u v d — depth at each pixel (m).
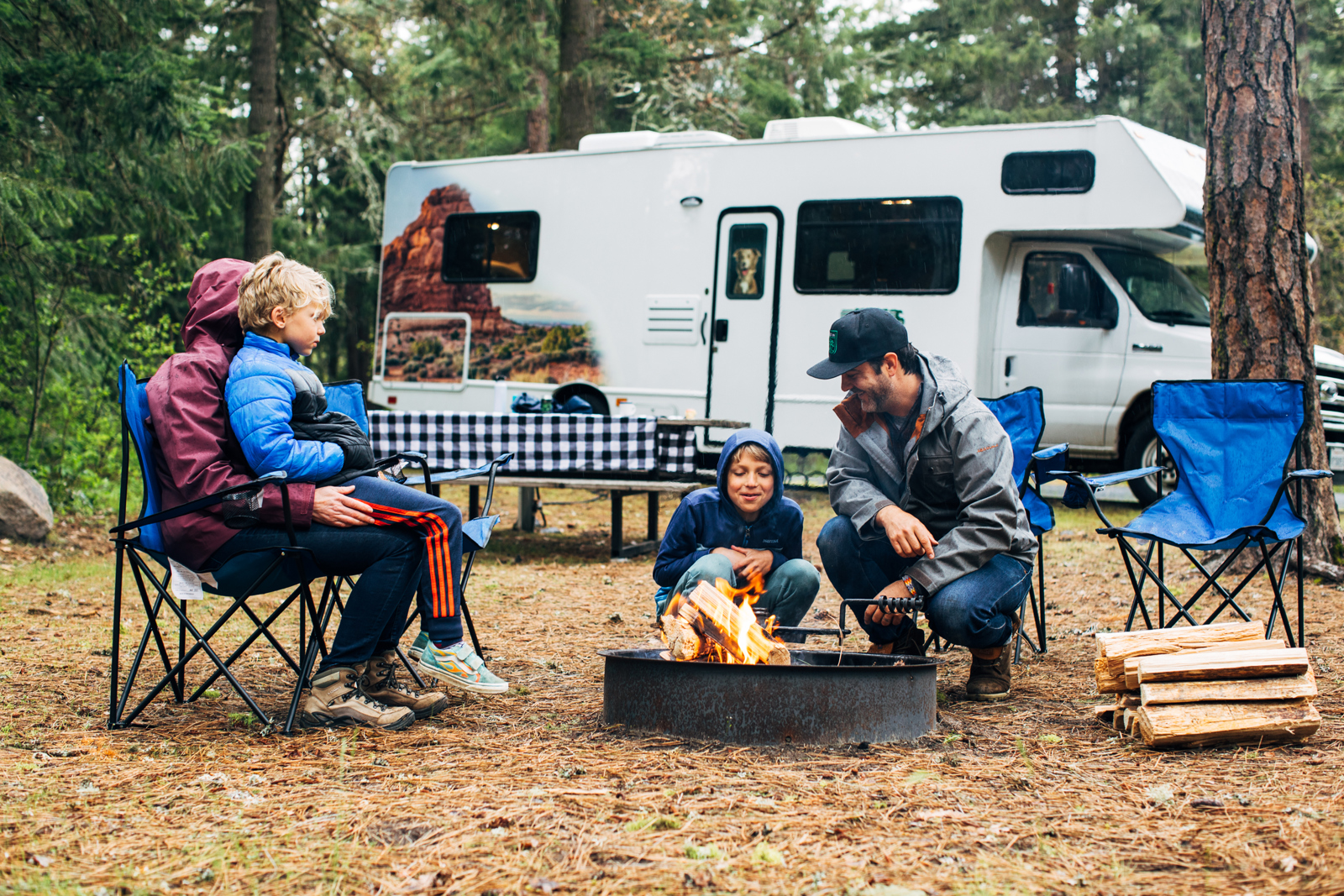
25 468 9.45
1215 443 4.64
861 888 2.09
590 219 10.78
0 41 9.41
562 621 5.43
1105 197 9.04
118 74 9.71
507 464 7.59
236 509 3.15
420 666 3.66
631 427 7.44
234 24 16.17
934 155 9.59
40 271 9.93
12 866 2.22
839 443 4.01
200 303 3.36
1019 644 4.52
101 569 7.04
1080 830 2.43
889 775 2.83
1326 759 2.95
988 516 3.58
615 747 3.09
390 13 19.08
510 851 2.31
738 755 3.00
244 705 3.65
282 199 21.05
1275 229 6.38
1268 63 6.36
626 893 2.10
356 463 3.38
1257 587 6.21
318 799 2.64
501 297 11.15
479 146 22.59
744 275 10.20
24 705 3.56
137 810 2.55
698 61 18.78
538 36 15.52
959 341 9.49
